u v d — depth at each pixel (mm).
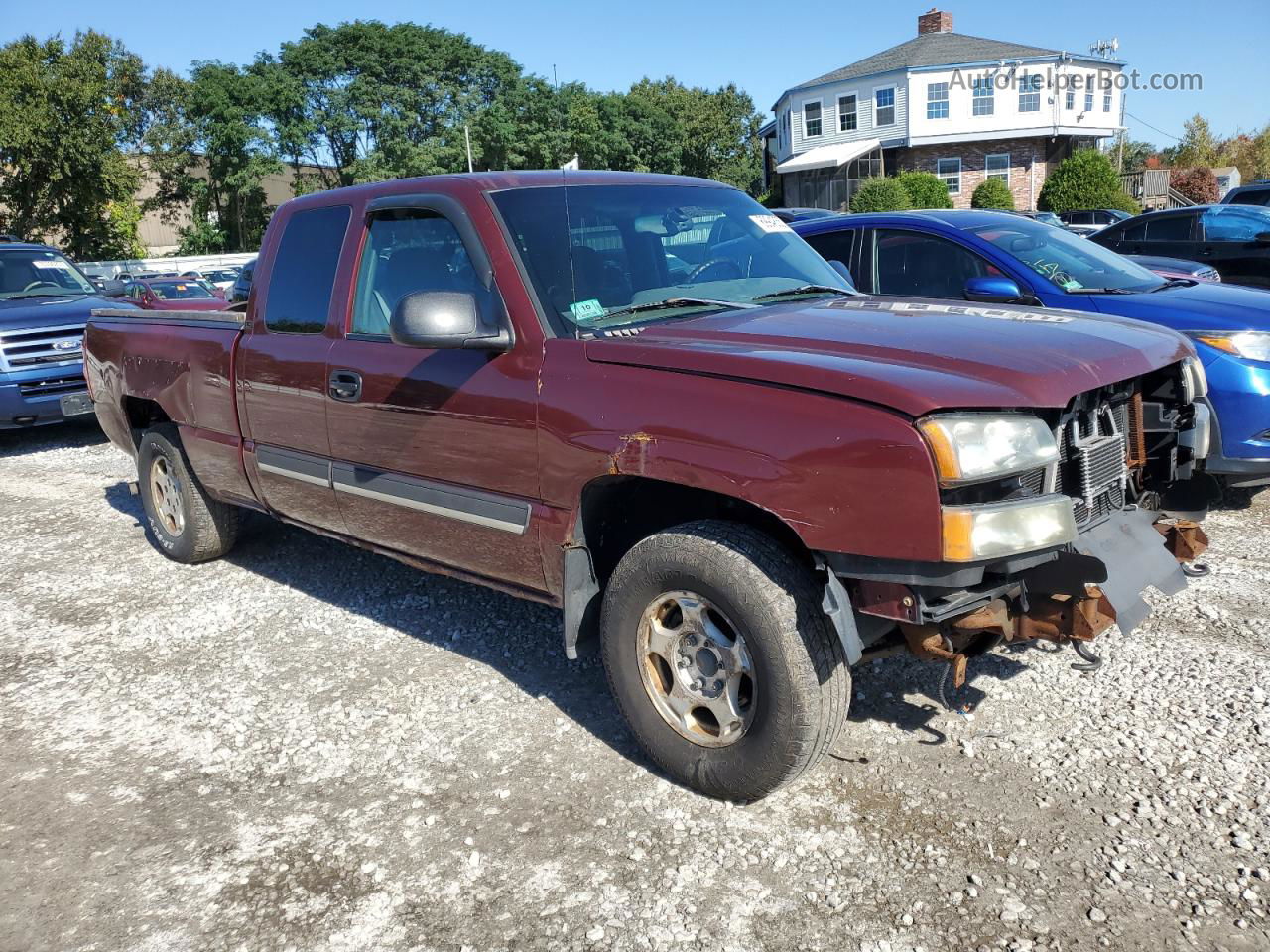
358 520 4227
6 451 9680
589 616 3445
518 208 3652
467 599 4965
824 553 2770
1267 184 15633
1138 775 3158
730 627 2990
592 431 3156
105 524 6688
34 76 34719
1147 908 2584
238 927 2709
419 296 3270
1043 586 2801
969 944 2502
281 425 4453
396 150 59719
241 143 55781
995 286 5430
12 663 4477
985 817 2994
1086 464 3008
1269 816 2918
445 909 2736
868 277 6836
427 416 3691
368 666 4258
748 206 4461
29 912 2803
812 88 45281
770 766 2938
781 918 2629
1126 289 6000
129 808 3285
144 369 5414
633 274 3725
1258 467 5344
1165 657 3926
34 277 10992
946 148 43562
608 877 2828
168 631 4758
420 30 62469
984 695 3709
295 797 3305
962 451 2566
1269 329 5328
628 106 70125
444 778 3371
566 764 3422
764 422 2805
